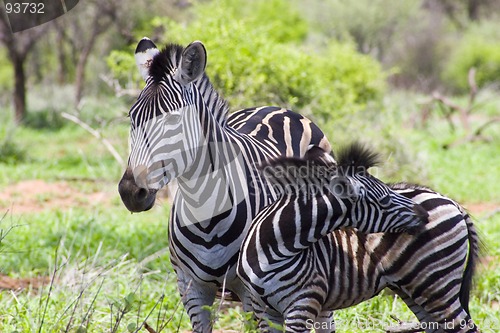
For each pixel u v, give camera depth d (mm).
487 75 85875
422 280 11844
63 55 76812
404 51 88812
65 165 40500
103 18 64312
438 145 47750
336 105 30703
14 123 51625
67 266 18797
